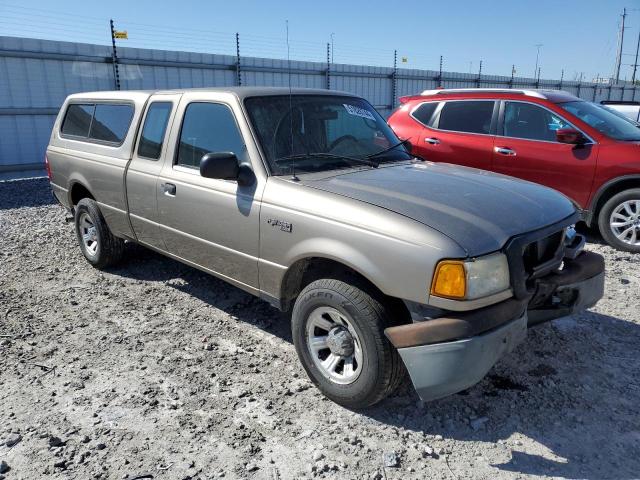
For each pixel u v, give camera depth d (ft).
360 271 9.71
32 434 9.85
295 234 10.79
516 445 9.52
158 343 13.38
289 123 12.73
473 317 8.93
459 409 10.55
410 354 9.08
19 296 16.42
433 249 8.92
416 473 8.85
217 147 12.93
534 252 10.30
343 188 10.80
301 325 10.91
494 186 11.57
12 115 41.27
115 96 17.07
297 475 8.81
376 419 10.27
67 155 18.67
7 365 12.30
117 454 9.32
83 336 13.76
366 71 65.98
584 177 20.72
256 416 10.37
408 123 25.61
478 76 83.87
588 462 9.06
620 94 112.88
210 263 13.38
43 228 24.97
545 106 21.80
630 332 13.56
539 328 13.73
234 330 14.07
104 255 17.97
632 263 18.94
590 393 10.99
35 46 41.19
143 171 14.96
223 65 51.93
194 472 8.87
